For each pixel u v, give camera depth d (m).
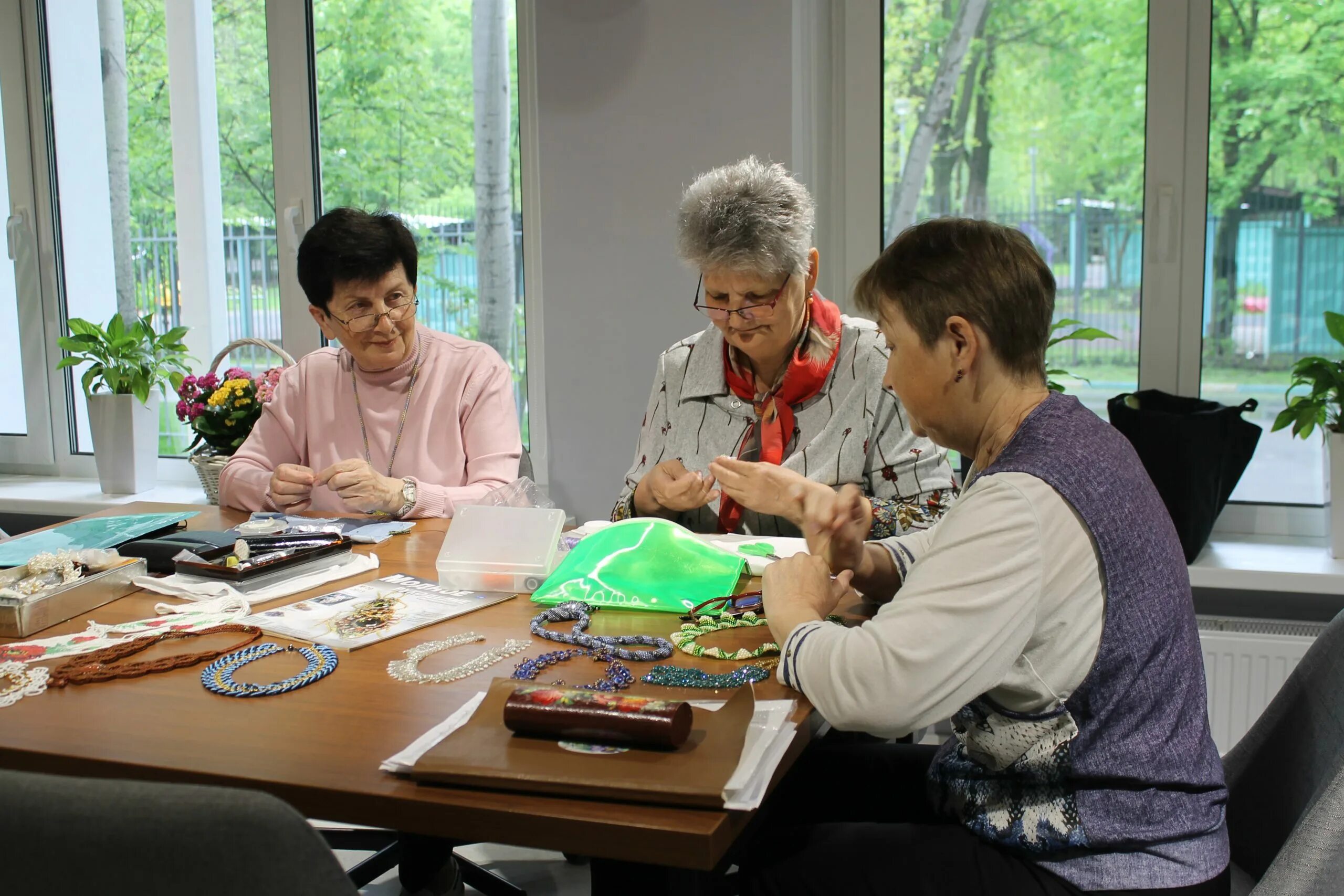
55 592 1.40
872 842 1.16
